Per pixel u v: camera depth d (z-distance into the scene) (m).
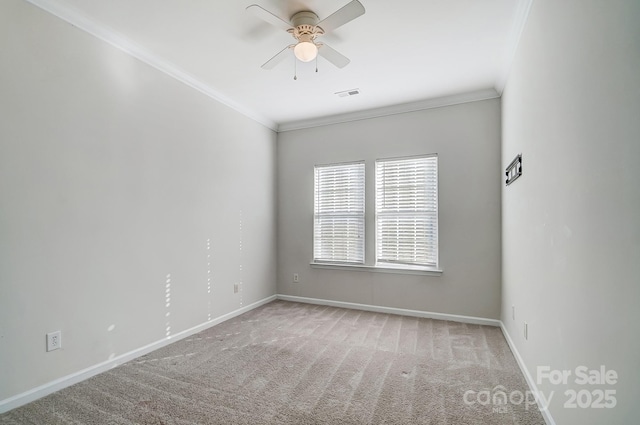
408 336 3.05
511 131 2.76
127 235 2.52
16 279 1.88
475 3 2.07
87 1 2.04
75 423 1.73
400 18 2.22
